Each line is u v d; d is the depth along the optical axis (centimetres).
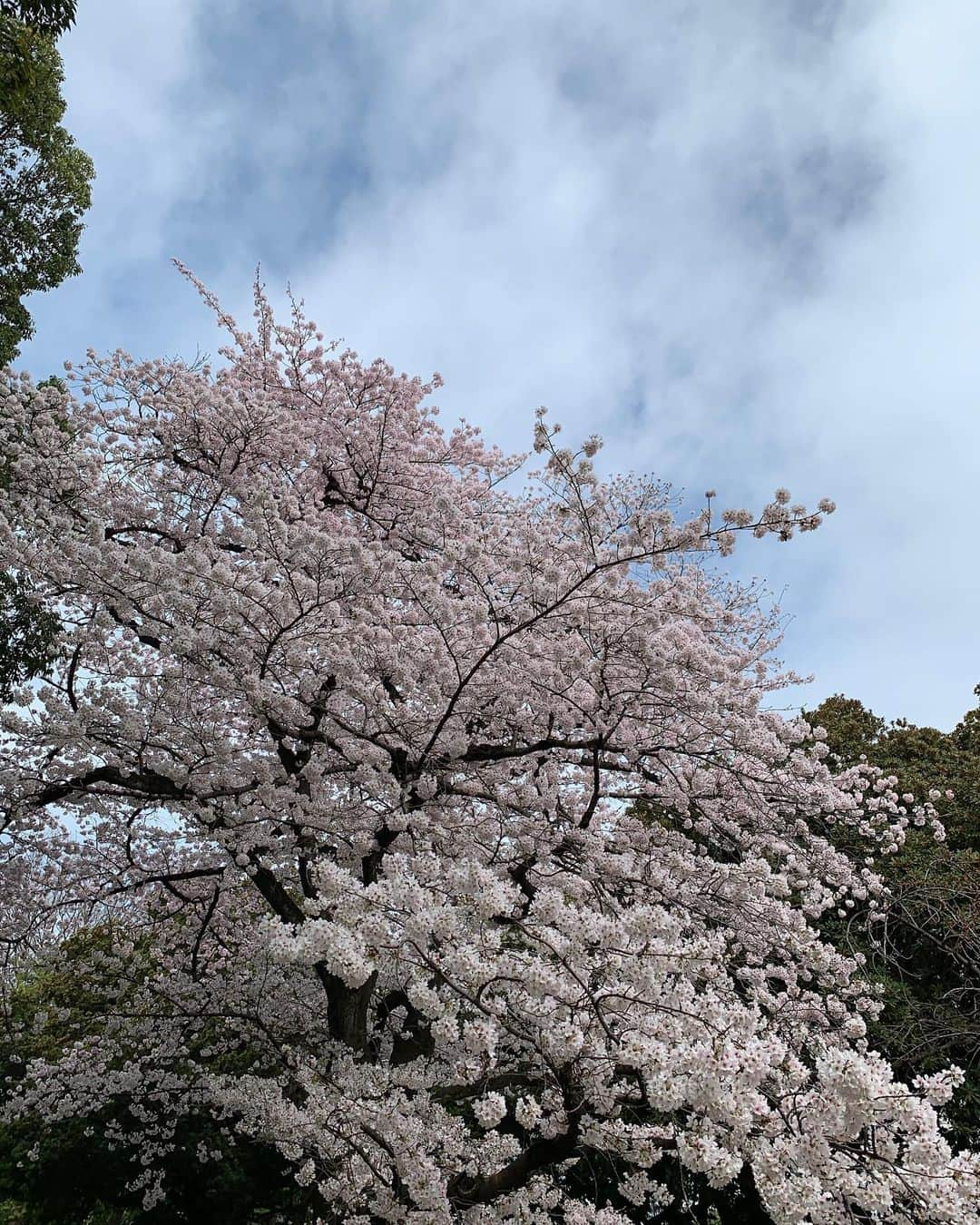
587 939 351
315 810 622
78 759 657
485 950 355
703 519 520
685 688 629
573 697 652
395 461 915
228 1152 852
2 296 1070
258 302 995
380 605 677
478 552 605
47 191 1133
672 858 586
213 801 642
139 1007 805
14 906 734
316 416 954
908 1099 272
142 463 852
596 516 620
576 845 607
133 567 589
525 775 716
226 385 931
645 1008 365
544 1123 409
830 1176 279
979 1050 746
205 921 815
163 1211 844
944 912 838
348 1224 438
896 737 1261
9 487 779
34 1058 834
